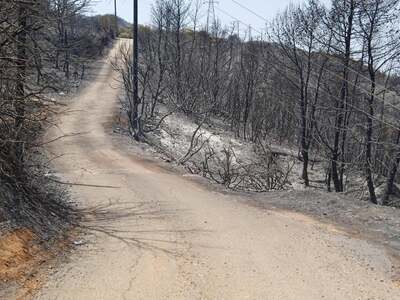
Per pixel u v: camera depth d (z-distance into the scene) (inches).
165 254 291.7
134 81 1045.2
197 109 1588.3
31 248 266.4
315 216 397.1
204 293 233.5
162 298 225.6
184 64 1857.8
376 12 882.8
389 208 413.7
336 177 1031.6
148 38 1851.6
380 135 944.9
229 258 287.4
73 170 614.5
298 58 1227.9
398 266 278.4
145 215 393.7
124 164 695.1
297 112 1697.8
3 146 304.3
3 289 217.0
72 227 335.0
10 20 299.6
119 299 222.2
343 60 925.2
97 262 270.8
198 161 960.9
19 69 303.3
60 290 227.6
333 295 235.0
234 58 2269.9
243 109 1904.5
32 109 336.2
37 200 329.4
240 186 687.1
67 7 358.3
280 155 1413.6
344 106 990.4
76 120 1156.5
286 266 275.0
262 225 367.6
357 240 327.9
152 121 1229.7
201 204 442.3
